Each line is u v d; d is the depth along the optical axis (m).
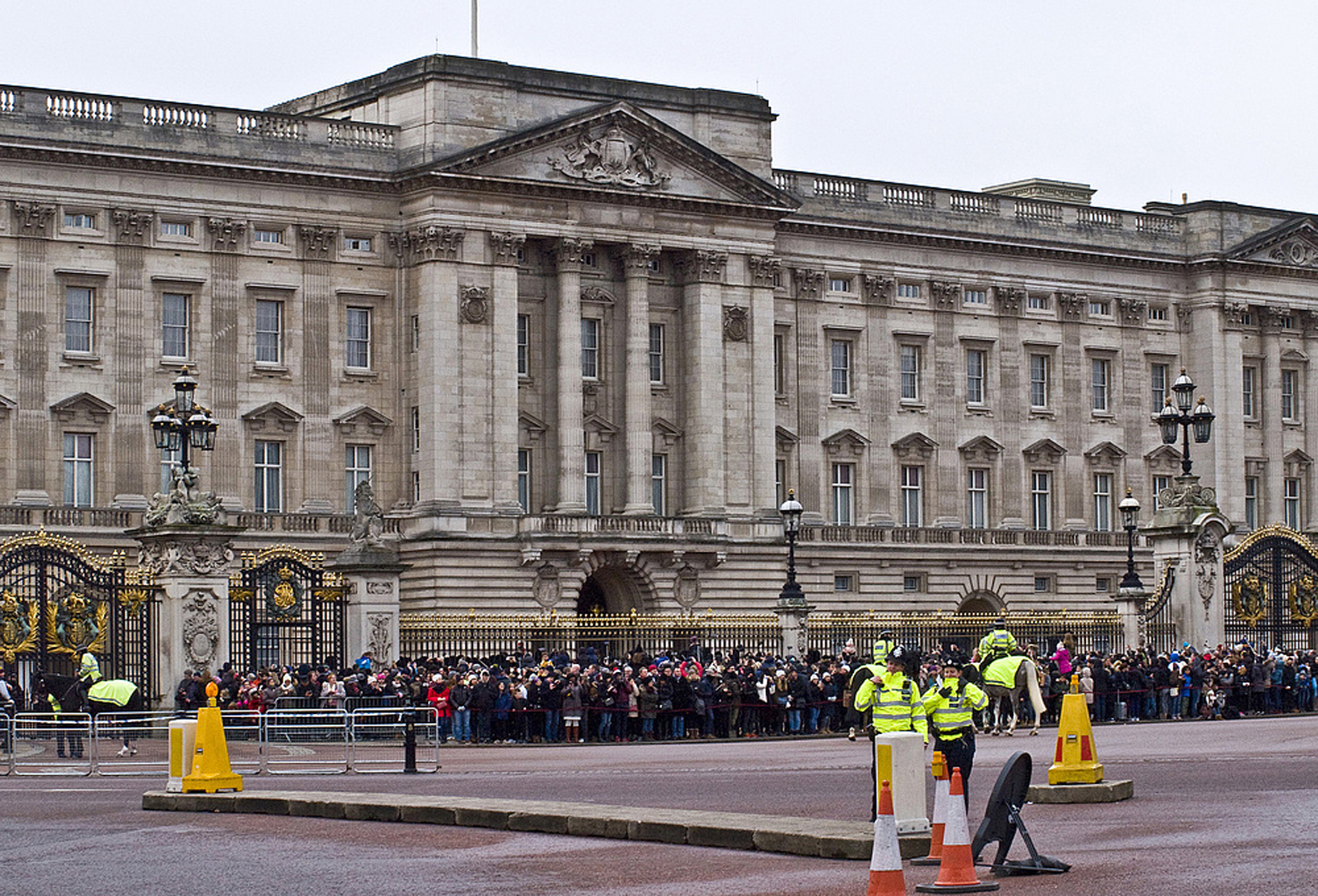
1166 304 132.12
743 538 112.94
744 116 115.44
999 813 31.22
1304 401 135.62
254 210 103.81
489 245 106.75
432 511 104.50
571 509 108.06
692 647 84.38
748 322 114.38
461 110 106.56
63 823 41.84
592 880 31.89
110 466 99.94
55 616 64.56
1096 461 128.50
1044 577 125.94
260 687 63.75
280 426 104.00
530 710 70.44
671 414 113.31
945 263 124.00
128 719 57.94
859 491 120.31
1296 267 135.00
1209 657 77.06
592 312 111.25
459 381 105.62
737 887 30.81
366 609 71.38
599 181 109.38
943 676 36.88
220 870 34.09
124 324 100.50
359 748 55.62
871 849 33.50
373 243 106.75
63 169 99.44
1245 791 42.34
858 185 121.56
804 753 61.22
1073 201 142.00
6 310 98.00
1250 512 133.88
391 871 33.44
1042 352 127.50
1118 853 33.00
